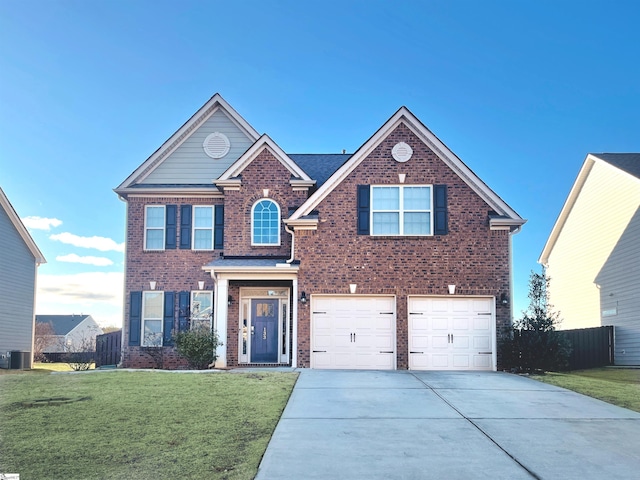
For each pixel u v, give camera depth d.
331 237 19.86
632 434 10.62
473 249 19.73
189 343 19.19
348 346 19.55
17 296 25.80
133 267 22.47
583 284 28.02
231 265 19.98
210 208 22.73
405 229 19.86
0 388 14.12
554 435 10.47
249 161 21.88
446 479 8.20
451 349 19.42
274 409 12.09
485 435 10.42
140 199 22.80
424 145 20.27
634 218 23.55
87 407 12.01
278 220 21.59
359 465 8.75
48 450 9.30
